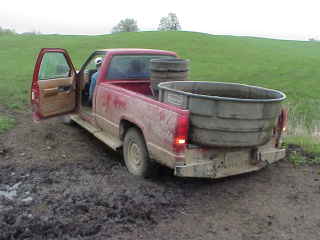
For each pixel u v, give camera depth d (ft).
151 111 17.37
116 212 15.19
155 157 17.43
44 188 17.51
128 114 19.22
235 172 17.22
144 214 15.15
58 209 15.29
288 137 27.40
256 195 17.63
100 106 22.25
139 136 18.67
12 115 32.32
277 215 15.72
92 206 15.60
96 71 24.70
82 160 21.65
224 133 15.74
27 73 68.18
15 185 18.06
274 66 93.45
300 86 68.23
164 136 16.52
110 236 13.58
